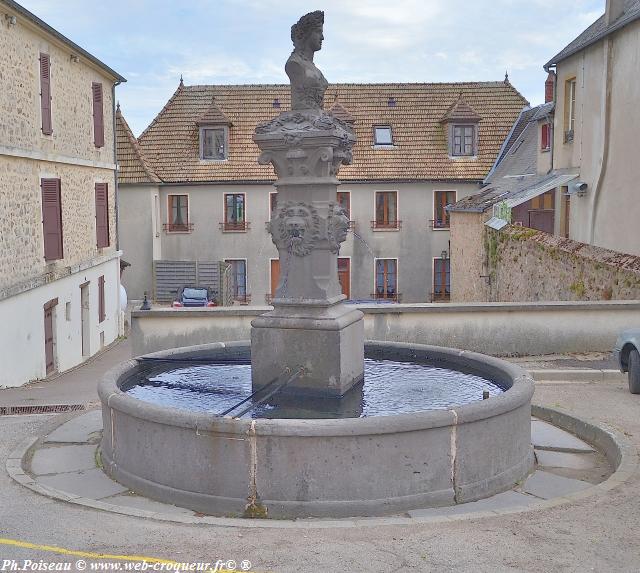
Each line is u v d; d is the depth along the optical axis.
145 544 5.37
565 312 13.27
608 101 18.53
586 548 5.31
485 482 6.57
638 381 10.30
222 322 12.99
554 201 22.30
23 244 16.77
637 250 17.23
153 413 6.41
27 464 7.48
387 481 6.12
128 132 31.38
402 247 32.44
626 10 17.95
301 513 6.05
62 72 19.55
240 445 6.09
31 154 17.06
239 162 32.00
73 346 20.36
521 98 34.31
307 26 7.91
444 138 32.91
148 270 31.20
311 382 7.80
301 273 7.92
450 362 9.49
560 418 8.98
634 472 6.87
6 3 15.14
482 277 23.27
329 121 7.81
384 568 5.01
